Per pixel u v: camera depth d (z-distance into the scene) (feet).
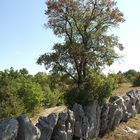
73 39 107.76
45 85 151.84
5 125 60.39
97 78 96.43
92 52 105.29
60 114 76.59
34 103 113.70
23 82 127.13
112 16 105.50
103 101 94.17
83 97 90.99
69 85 107.96
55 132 75.56
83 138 84.64
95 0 105.70
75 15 105.81
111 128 97.09
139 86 175.22
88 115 88.07
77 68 105.19
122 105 103.71
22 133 63.46
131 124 104.99
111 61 107.65
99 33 107.24
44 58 107.34
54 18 106.93
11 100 100.17
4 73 157.79
